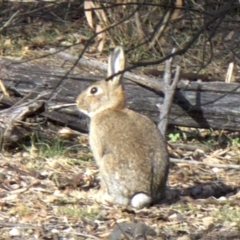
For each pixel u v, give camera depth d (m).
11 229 10.15
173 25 17.58
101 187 11.16
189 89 14.01
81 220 10.41
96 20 17.36
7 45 17.47
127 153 10.78
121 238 9.73
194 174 12.62
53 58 16.45
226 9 7.86
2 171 12.26
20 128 13.53
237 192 11.81
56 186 11.75
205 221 10.41
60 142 13.61
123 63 11.30
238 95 13.91
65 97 14.12
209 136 14.42
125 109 11.36
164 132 13.59
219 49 16.80
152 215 10.52
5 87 14.29
